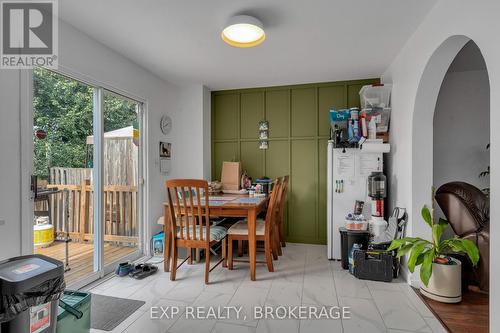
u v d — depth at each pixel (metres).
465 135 3.83
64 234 2.67
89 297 1.75
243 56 2.99
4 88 1.80
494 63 1.37
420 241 2.27
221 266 3.00
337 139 3.24
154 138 3.51
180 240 2.62
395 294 2.33
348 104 3.82
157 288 2.45
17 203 1.87
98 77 2.61
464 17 1.65
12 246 1.84
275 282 2.58
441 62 2.15
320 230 3.93
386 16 2.19
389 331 1.80
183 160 4.07
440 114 3.90
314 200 3.96
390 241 2.73
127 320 1.94
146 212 3.36
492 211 1.37
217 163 4.32
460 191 2.59
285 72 3.51
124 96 3.07
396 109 2.99
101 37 2.54
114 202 3.13
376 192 3.01
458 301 2.15
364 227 2.89
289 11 2.12
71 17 2.19
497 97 1.34
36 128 2.18
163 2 2.00
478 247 2.34
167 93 3.83
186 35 2.51
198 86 4.02
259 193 3.61
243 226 3.02
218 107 4.30
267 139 4.12
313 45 2.72
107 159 3.05
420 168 2.44
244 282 2.58
